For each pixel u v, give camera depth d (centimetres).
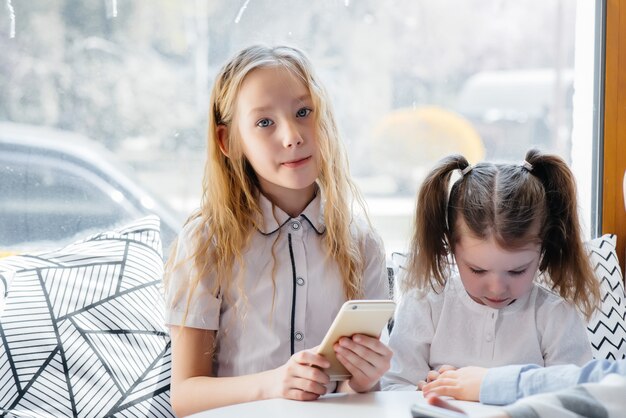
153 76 176
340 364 111
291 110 128
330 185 136
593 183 188
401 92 184
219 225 134
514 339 134
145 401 137
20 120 173
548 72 188
